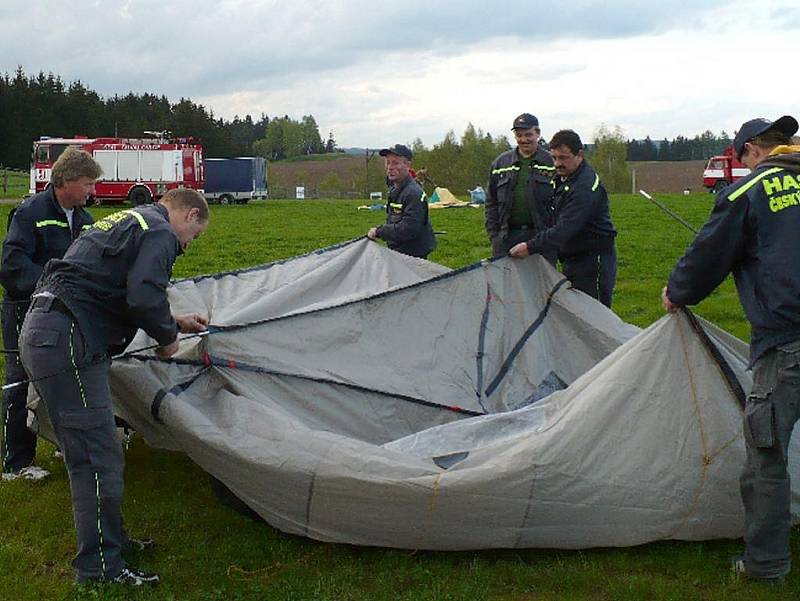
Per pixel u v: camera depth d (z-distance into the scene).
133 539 5.52
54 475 6.66
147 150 41.59
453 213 36.16
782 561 4.89
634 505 5.10
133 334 5.17
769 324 4.70
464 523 5.05
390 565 5.18
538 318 7.70
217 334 6.05
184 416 5.46
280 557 5.34
